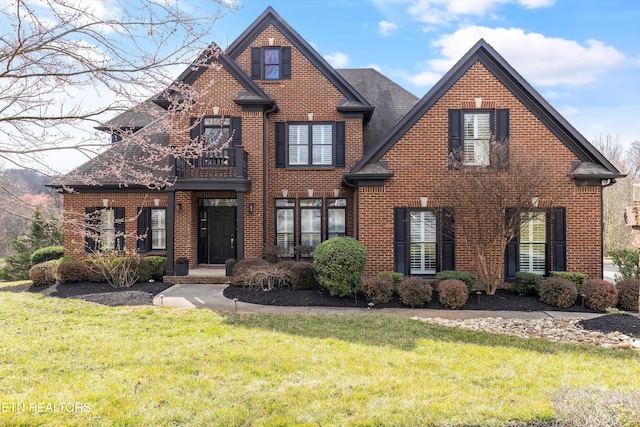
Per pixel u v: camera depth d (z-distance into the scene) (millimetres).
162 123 5668
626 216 4566
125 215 15828
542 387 4746
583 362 5727
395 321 8078
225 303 10133
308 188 15375
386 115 17688
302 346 6328
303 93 15469
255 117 14500
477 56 12242
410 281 10336
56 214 5301
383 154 12320
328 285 10547
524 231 11945
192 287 12375
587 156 11922
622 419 3320
